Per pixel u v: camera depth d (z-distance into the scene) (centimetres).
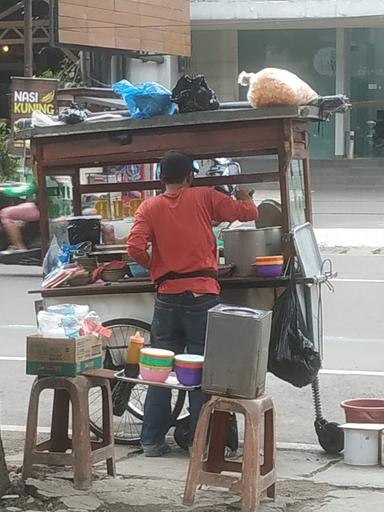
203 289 529
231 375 438
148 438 560
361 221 1970
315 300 588
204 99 564
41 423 649
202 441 445
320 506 455
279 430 636
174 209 531
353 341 920
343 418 661
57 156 617
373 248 1619
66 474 501
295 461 559
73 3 1952
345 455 554
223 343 439
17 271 1423
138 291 588
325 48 2958
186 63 2755
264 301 568
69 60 2412
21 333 966
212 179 603
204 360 446
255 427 434
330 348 891
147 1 2130
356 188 2586
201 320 528
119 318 594
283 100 546
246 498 430
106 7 2020
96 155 606
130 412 608
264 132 560
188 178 539
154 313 545
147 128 580
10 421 654
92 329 493
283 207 561
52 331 479
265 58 2972
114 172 850
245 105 586
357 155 3038
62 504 446
